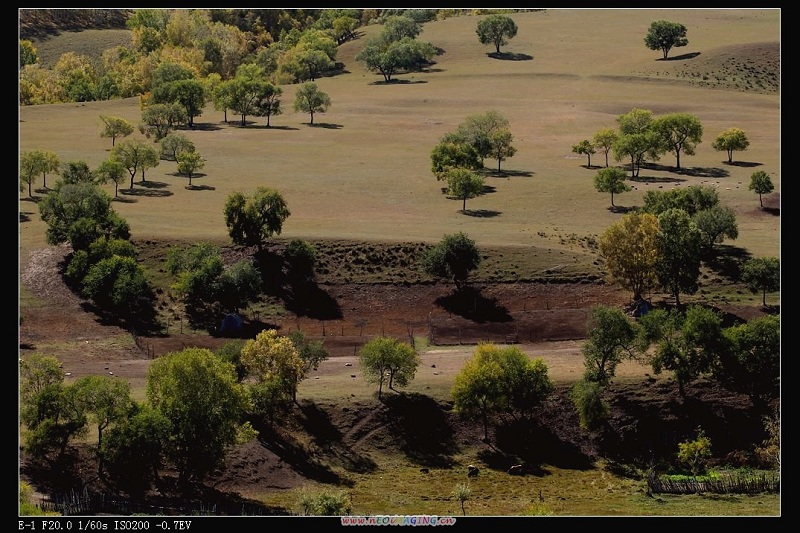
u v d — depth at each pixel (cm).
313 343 10694
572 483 8969
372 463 9244
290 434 9375
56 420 8169
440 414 9900
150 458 8044
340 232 14838
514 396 9775
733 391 10150
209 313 12762
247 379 10000
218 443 8231
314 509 7619
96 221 13788
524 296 13125
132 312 12569
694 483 8675
